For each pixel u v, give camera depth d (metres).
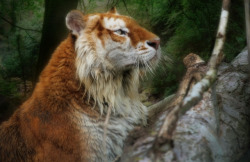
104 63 8.34
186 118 5.54
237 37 13.45
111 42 8.33
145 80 14.26
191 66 7.50
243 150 6.02
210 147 5.06
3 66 15.92
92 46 8.31
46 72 8.75
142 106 9.45
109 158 8.32
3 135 9.07
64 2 13.37
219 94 6.89
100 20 8.48
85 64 8.29
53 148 8.13
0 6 15.21
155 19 14.98
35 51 16.08
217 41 5.63
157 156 4.13
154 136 4.89
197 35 13.85
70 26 8.55
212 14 13.71
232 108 6.42
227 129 5.81
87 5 16.42
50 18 13.52
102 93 8.46
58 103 8.27
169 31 15.55
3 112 13.57
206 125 5.42
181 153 4.73
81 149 8.07
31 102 8.81
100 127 8.38
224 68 8.13
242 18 13.98
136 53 8.33
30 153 8.52
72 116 8.19
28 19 16.72
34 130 8.41
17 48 15.98
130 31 8.41
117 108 8.65
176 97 6.57
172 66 13.53
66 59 8.54
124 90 8.98
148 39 8.41
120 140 8.51
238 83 7.27
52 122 8.18
